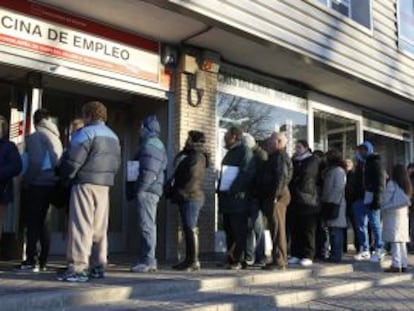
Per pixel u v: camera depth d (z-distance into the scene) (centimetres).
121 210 995
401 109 1443
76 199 634
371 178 943
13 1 755
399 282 874
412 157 1608
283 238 815
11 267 729
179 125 936
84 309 554
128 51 885
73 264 633
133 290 615
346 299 721
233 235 809
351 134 1384
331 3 1123
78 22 822
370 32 1169
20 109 830
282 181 789
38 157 694
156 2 766
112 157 654
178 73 952
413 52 1331
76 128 750
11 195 690
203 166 786
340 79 1152
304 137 1216
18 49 757
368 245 1031
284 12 958
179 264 782
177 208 917
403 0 1312
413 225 1254
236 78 1071
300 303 690
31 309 531
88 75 831
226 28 865
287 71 1103
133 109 1002
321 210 953
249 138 827
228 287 710
